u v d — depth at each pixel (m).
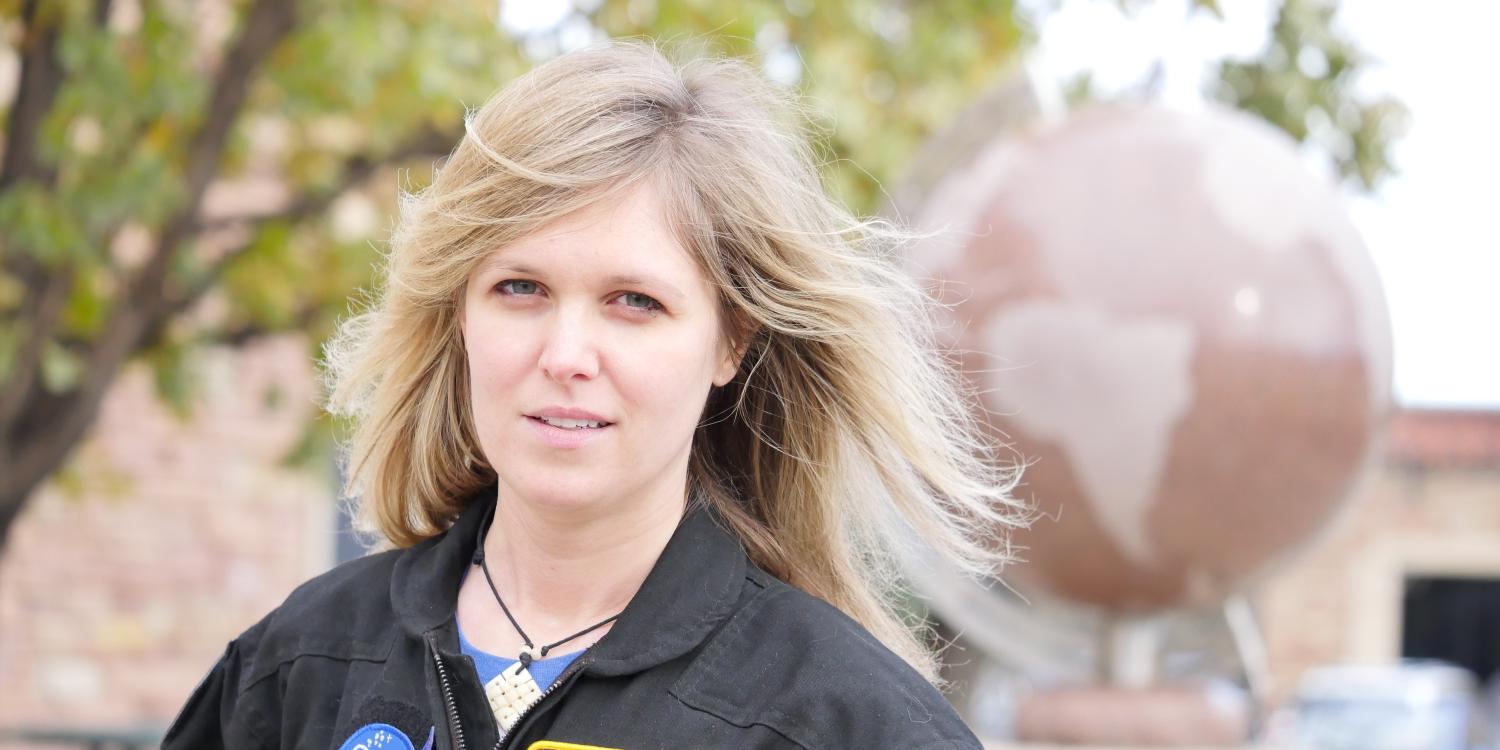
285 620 3.25
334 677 3.13
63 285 7.43
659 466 2.89
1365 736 21.11
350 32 7.83
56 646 13.04
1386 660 26.53
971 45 9.46
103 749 10.33
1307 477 5.99
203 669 13.49
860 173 8.79
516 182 2.81
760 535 3.24
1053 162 6.12
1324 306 5.90
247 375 13.57
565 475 2.84
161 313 8.37
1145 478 5.89
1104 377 5.84
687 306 2.87
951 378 4.20
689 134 2.91
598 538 2.98
